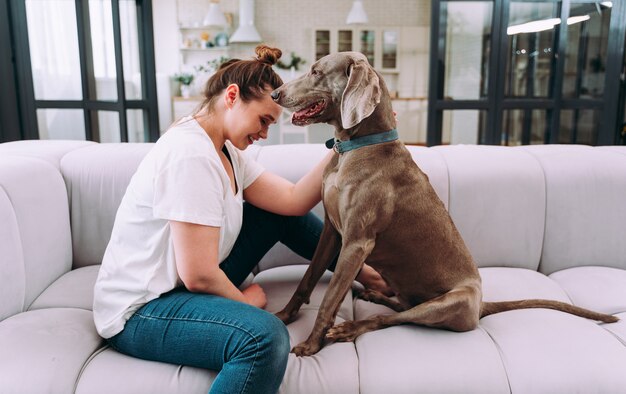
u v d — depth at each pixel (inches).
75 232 75.6
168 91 309.7
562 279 72.8
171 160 49.4
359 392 48.3
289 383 48.3
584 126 134.2
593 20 128.1
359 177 55.4
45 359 48.5
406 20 355.9
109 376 48.0
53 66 128.6
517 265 76.7
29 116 128.3
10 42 124.5
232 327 46.1
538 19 126.9
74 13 125.7
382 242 58.0
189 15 334.3
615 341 53.7
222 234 54.2
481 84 131.3
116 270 52.6
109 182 75.4
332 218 58.3
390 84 362.6
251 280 72.6
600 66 131.6
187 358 48.4
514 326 56.2
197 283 50.1
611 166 76.9
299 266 75.9
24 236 61.7
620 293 65.9
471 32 128.1
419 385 48.3
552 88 131.8
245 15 318.7
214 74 56.4
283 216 66.6
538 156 79.5
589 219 75.9
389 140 57.3
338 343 54.0
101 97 131.0
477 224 75.6
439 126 132.6
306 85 55.2
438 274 58.5
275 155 79.0
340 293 54.2
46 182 69.3
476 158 77.7
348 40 353.4
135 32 133.6
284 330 47.0
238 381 44.7
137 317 50.5
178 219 48.2
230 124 54.9
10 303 57.5
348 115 51.6
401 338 53.4
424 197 58.0
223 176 52.4
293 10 351.6
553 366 49.6
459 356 50.7
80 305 62.0
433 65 128.3
